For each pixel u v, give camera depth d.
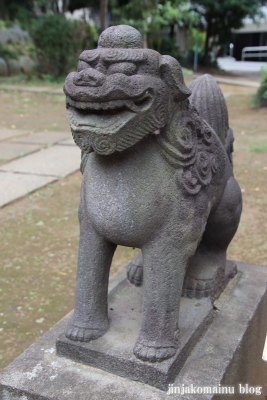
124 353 1.29
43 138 5.69
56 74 10.58
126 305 1.53
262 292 1.72
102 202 1.22
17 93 8.80
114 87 1.03
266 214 3.45
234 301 1.65
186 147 1.24
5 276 2.66
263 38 23.45
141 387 1.24
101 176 1.23
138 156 1.20
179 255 1.28
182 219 1.26
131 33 1.12
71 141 5.54
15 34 11.59
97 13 16.34
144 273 1.28
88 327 1.35
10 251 2.94
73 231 3.24
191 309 1.49
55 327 1.51
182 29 16.14
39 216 3.46
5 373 1.30
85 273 1.34
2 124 6.51
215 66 15.80
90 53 1.09
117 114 1.08
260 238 3.09
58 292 2.52
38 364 1.34
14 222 3.35
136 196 1.20
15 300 2.44
